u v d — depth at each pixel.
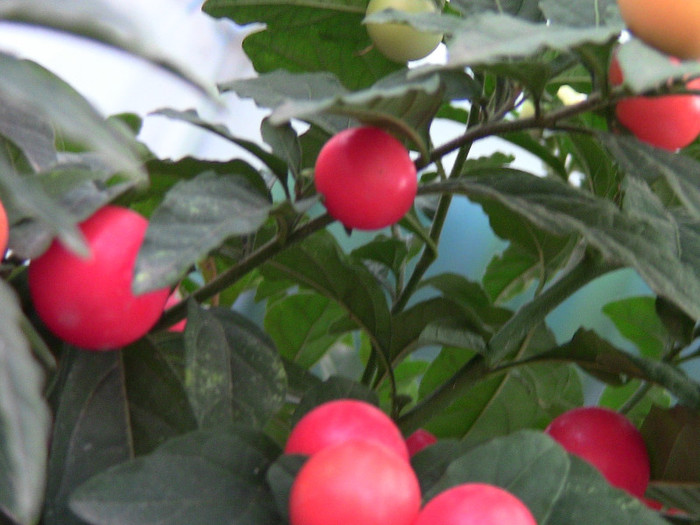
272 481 0.18
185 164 0.21
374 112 0.19
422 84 0.18
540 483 0.19
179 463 0.18
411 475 0.17
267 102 0.21
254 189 0.19
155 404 0.20
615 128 0.21
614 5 0.20
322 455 0.17
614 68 0.21
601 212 0.20
